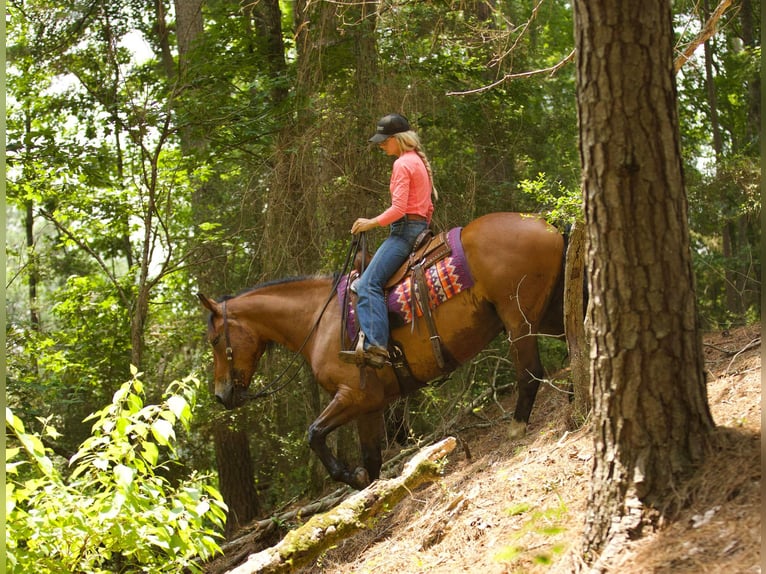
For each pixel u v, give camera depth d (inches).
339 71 410.3
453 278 257.4
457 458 292.7
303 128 398.3
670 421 149.2
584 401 236.2
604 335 152.1
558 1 568.4
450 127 413.1
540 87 474.0
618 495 149.3
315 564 247.1
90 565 182.9
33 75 459.2
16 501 171.9
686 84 517.3
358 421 282.5
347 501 208.2
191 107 409.4
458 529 205.9
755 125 474.9
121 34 472.4
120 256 634.2
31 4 458.6
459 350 262.4
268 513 424.8
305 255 392.2
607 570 141.2
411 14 386.9
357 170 378.0
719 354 282.2
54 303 579.2
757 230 451.2
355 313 267.9
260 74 432.5
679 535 138.9
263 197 420.5
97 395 498.3
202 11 490.9
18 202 479.2
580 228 231.1
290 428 428.1
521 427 263.3
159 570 188.4
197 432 478.3
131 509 174.9
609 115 146.9
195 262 466.3
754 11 499.5
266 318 294.5
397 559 212.1
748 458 145.3
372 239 373.1
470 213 385.4
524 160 435.8
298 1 397.4
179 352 518.6
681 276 149.6
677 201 148.8
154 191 426.6
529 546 171.3
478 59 406.9
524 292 252.4
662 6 145.3
